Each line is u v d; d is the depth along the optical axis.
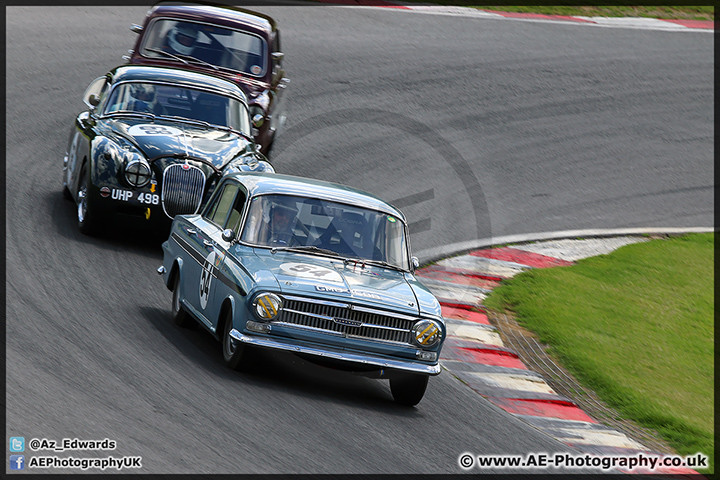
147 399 23.03
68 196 44.16
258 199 29.33
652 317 44.44
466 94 80.75
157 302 33.38
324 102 72.38
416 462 22.72
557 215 60.09
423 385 27.30
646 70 95.38
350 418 24.97
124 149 38.81
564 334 39.72
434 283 44.59
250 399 24.62
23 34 75.50
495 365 35.34
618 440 29.95
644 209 64.12
